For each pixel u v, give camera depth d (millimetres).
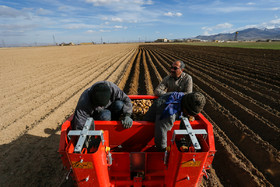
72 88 7184
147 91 6543
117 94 2332
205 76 8797
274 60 13398
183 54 21578
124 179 1973
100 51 30359
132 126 2043
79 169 1533
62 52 27844
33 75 9805
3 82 8266
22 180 2557
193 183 1726
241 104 5363
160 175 1999
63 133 1859
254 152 3154
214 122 4488
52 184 2484
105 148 1691
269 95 5984
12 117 4684
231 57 16516
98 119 2223
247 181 2549
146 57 19188
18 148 3289
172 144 1597
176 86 3232
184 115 2016
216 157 3209
